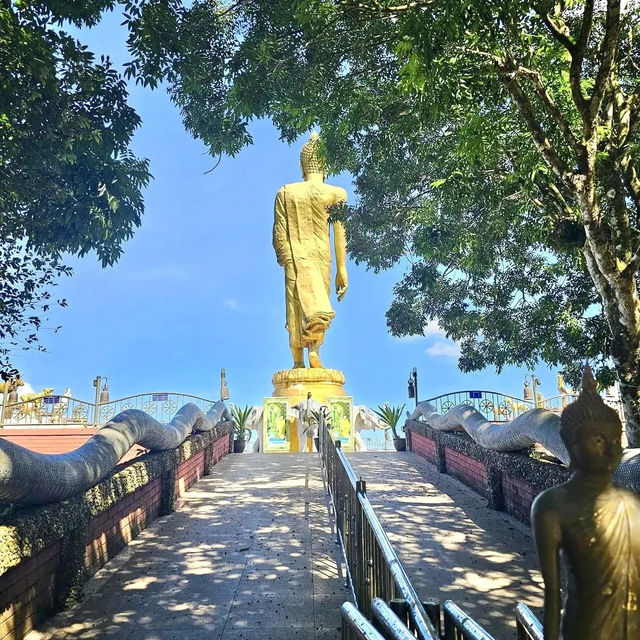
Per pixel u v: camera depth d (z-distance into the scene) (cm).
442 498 944
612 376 818
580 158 578
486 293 1268
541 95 595
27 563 465
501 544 693
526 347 1139
